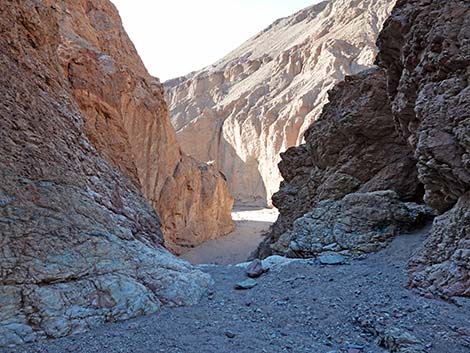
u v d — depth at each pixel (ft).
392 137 39.75
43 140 21.31
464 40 21.66
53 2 51.26
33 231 17.40
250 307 20.34
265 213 140.87
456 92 21.77
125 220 24.89
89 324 16.03
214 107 187.21
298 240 36.11
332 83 143.02
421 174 24.21
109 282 18.28
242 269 30.78
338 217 34.73
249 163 165.48
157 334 15.66
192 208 89.51
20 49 23.35
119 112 41.75
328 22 181.68
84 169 24.13
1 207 16.99
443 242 21.85
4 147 18.74
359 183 41.29
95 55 42.39
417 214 32.71
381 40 31.32
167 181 79.00
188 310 19.33
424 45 25.43
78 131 26.20
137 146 68.08
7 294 15.14
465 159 20.35
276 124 150.61
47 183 19.75
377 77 39.93
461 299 18.06
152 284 20.38
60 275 16.94
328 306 19.62
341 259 29.48
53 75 26.99
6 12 22.94
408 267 23.52
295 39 212.43
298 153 56.29
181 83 229.86
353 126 40.81
